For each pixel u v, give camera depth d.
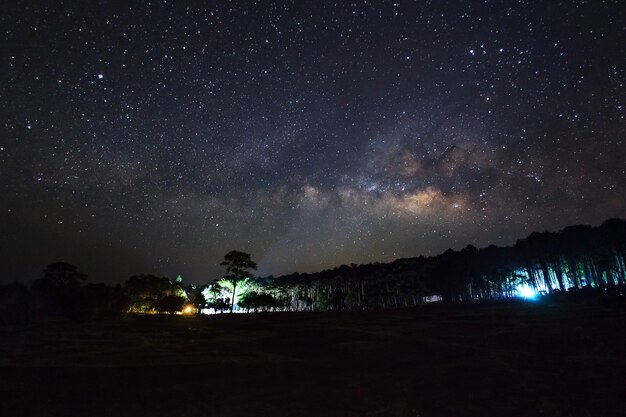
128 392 12.69
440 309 50.59
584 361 17.09
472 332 28.36
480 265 72.56
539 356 18.84
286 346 24.48
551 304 43.75
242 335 30.47
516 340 23.62
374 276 83.56
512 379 14.40
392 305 82.00
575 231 66.06
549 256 67.75
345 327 35.25
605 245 61.81
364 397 12.30
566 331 25.19
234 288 76.06
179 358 19.42
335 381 14.56
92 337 27.27
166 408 11.14
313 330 33.09
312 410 11.00
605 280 65.81
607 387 12.84
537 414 10.52
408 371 16.34
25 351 20.66
